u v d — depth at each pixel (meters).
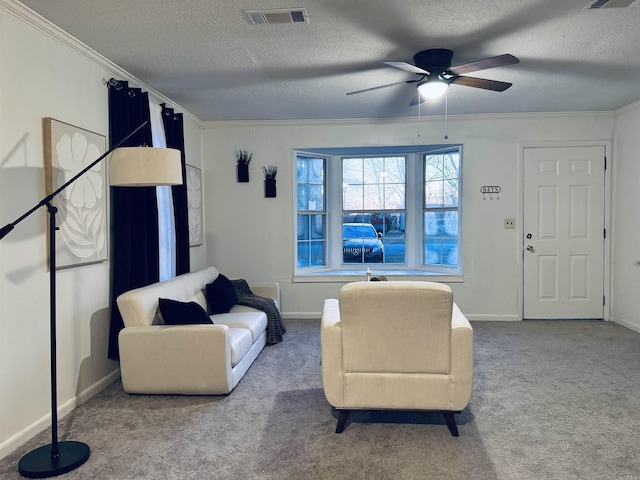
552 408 2.96
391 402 2.59
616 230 5.27
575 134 5.30
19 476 2.21
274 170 5.60
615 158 5.25
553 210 5.40
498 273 5.47
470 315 5.52
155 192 3.84
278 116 5.32
